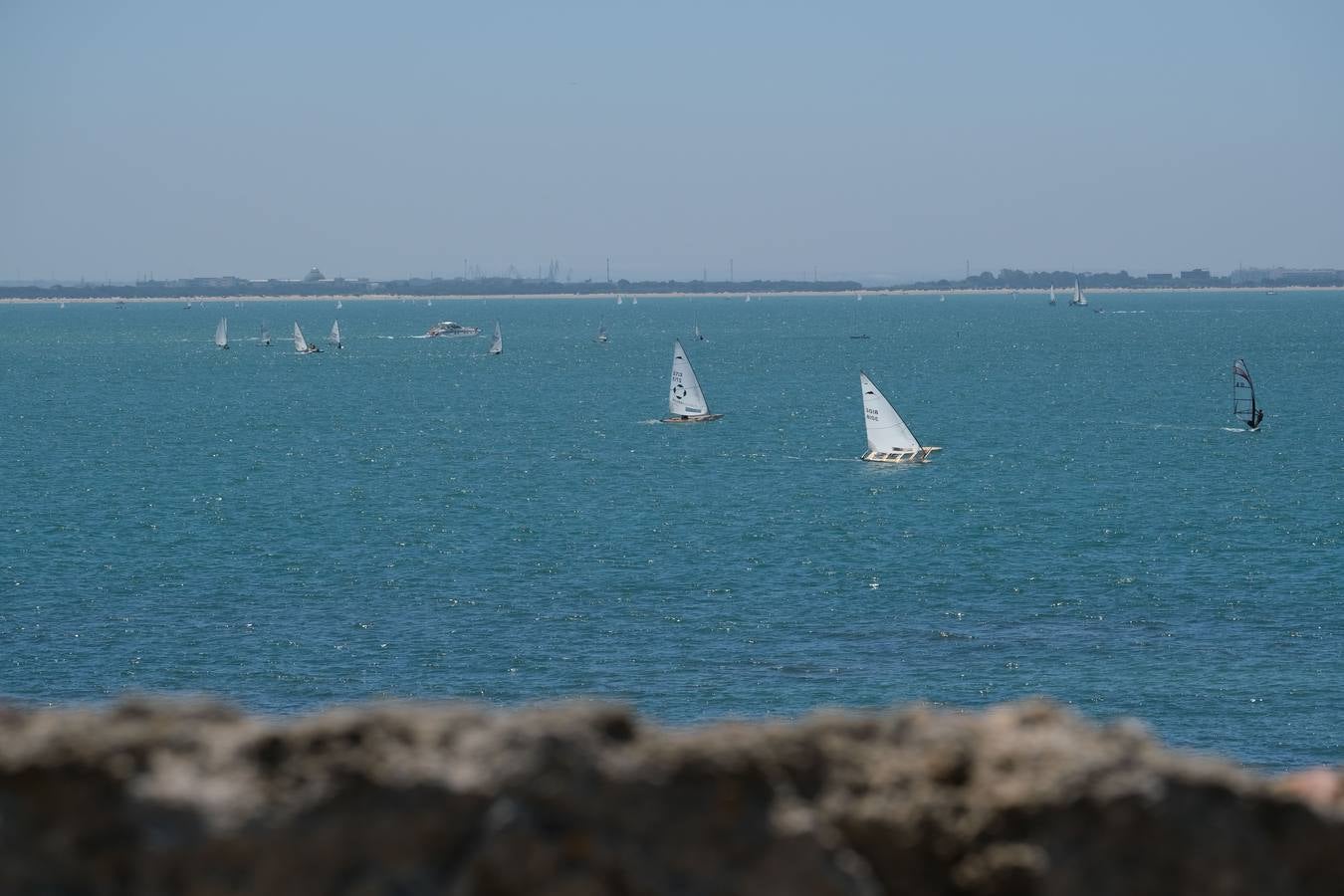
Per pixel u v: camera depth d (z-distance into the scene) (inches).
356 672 7130.9
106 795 1498.5
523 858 1493.6
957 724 1673.2
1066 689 6752.0
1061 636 7701.8
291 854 1492.4
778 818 1552.7
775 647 7534.5
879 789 1600.6
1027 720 1692.9
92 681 6968.5
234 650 7485.2
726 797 1552.7
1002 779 1608.0
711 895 1524.4
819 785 1601.9
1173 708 6461.6
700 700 6697.8
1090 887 1574.8
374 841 1503.4
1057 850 1578.5
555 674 7091.5
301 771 1520.7
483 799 1517.0
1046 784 1593.3
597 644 7608.3
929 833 1589.6
